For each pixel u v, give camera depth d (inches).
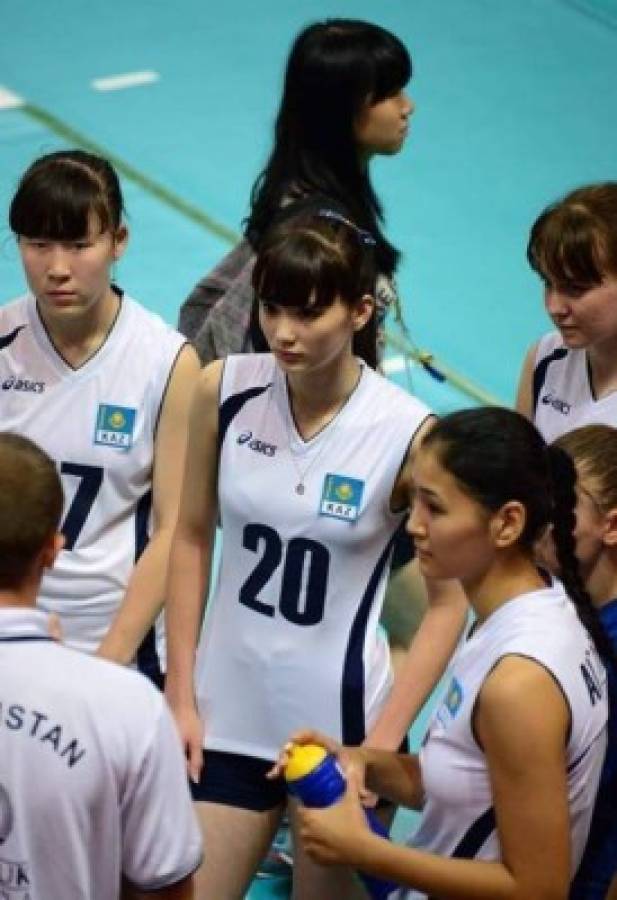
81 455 469.4
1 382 475.8
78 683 315.6
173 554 454.9
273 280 404.8
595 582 387.9
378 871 346.0
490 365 840.3
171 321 854.5
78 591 475.2
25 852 315.3
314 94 523.5
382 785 377.1
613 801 362.9
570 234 441.1
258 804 442.3
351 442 427.8
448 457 333.4
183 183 997.2
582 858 363.3
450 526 335.6
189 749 439.5
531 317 884.0
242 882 444.5
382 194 991.6
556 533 354.6
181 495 454.6
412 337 855.1
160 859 324.8
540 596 339.6
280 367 422.9
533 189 1007.6
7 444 323.6
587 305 447.8
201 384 442.0
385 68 522.9
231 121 1075.3
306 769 355.6
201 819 439.5
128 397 468.8
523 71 1154.0
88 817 315.9
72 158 454.3
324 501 426.9
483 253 940.0
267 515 430.9
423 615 518.9
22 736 312.2
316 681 434.6
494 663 331.6
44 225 443.2
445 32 1203.2
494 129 1074.1
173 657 448.1
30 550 319.3
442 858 341.4
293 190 528.7
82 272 448.1
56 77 1118.4
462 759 342.3
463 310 885.8
